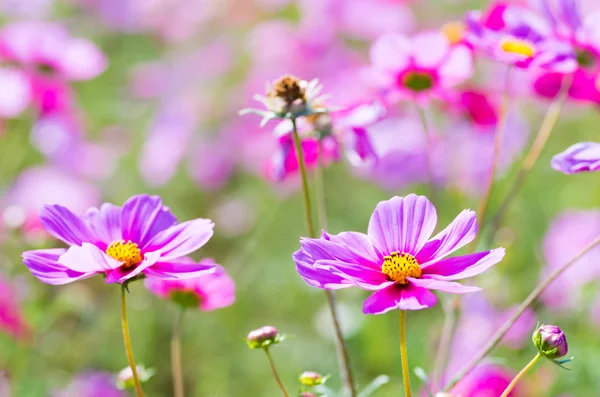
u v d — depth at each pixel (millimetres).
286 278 1383
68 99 1307
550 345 743
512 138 1307
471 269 725
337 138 896
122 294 742
